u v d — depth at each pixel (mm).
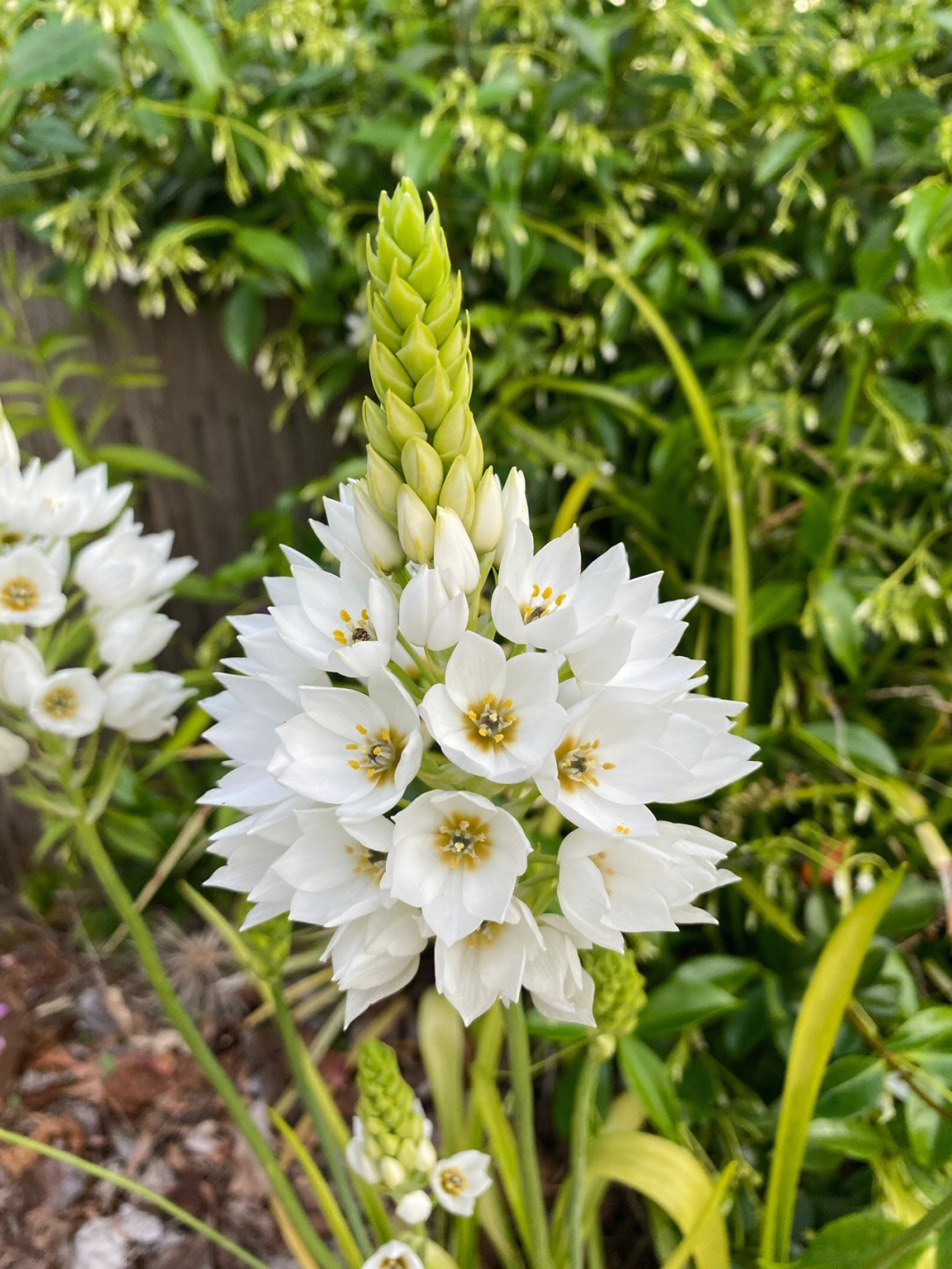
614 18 499
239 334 555
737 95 523
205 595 576
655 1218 407
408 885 232
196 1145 468
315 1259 351
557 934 258
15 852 618
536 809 479
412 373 239
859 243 535
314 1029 530
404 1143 295
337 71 502
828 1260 311
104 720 360
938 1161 344
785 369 551
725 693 519
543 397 575
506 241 503
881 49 484
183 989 532
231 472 631
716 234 592
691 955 515
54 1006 526
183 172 538
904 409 500
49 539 363
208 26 507
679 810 488
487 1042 399
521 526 252
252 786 264
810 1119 338
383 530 252
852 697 526
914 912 437
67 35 433
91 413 601
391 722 251
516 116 535
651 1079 363
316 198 532
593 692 248
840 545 545
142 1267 420
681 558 549
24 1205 435
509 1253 391
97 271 505
